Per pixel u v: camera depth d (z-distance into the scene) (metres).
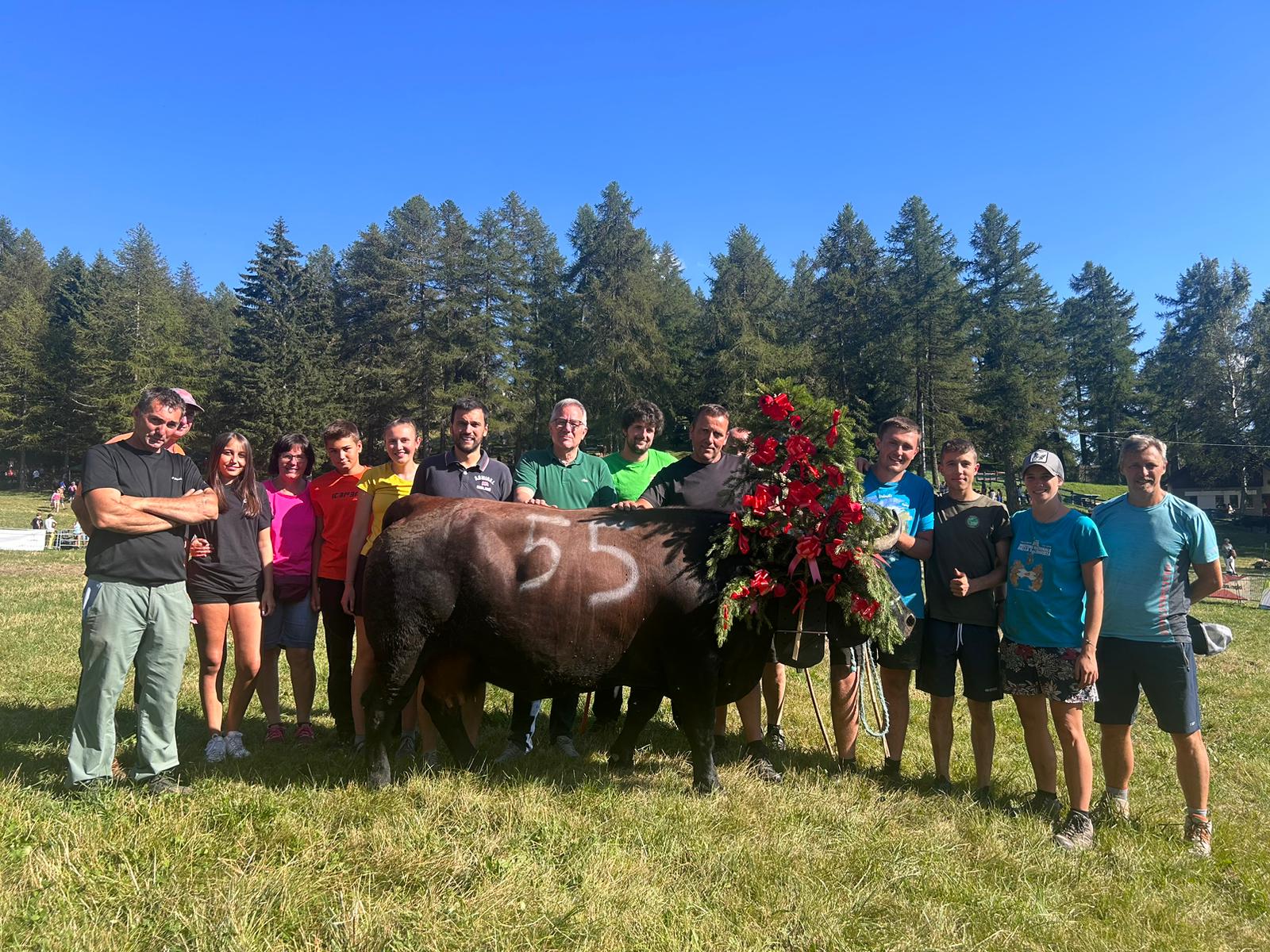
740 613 4.39
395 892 3.29
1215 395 58.94
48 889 3.18
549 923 3.15
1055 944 3.34
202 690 5.21
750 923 3.28
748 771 5.12
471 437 5.46
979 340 51.09
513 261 52.78
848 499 4.45
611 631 4.52
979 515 4.95
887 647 4.53
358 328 57.56
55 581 15.80
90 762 4.22
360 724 5.61
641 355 46.31
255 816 3.99
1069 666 4.51
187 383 56.41
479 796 4.36
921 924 3.38
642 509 4.89
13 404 57.66
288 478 5.85
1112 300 70.06
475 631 4.52
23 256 88.88
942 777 5.11
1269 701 8.46
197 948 2.86
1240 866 4.20
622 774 5.02
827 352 50.12
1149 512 4.58
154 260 76.81
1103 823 4.66
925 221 50.28
